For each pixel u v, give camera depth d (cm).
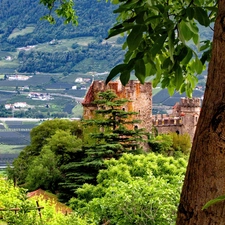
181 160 8531
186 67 1582
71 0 3073
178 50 1353
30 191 11888
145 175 7588
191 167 985
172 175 7800
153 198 4912
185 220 982
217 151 946
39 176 11881
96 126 13725
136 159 8812
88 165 11319
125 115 13112
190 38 1228
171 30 1095
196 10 1112
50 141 13350
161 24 1107
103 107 13850
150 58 1204
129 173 8188
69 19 3089
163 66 1290
